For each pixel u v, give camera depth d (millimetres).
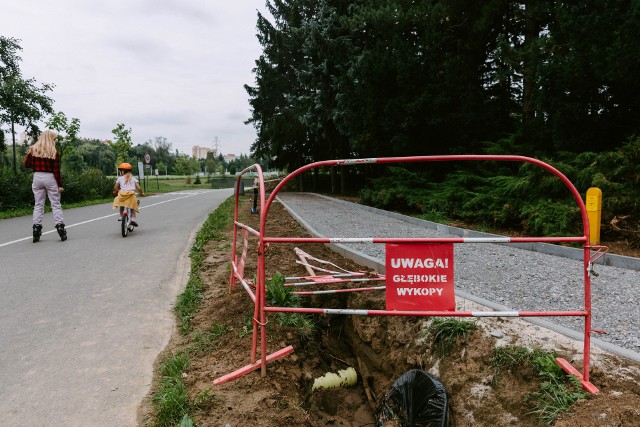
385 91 15156
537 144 11469
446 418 2996
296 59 27547
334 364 4367
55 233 10102
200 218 13414
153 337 4070
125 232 9539
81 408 2928
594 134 9781
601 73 8859
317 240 3295
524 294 4816
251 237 9211
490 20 13352
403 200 13461
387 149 16031
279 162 30938
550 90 10055
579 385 2861
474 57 15141
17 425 2740
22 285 5699
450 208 11359
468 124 13492
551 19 12453
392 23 15773
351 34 18578
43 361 3582
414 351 3783
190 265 6770
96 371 3422
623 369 3014
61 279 5988
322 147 27250
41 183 8727
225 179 69125
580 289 4988
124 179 9664
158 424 2748
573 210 7809
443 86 13914
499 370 3172
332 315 5031
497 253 7117
